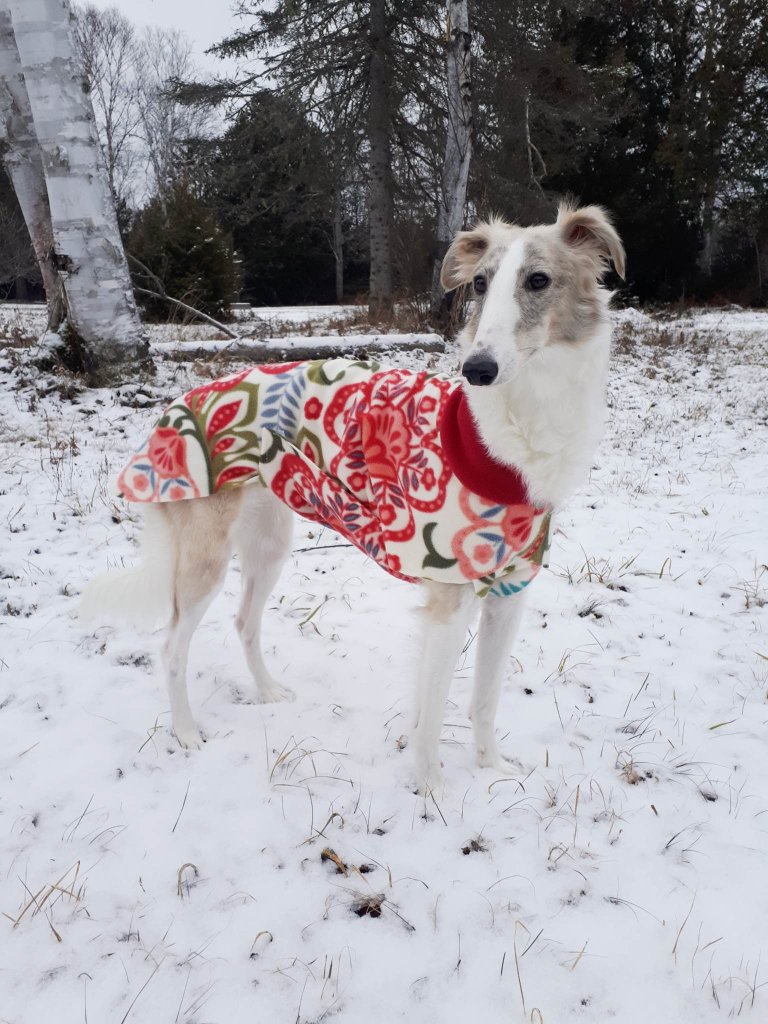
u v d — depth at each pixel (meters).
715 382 9.79
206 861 2.25
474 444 2.26
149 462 2.74
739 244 27.39
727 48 22.12
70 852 2.26
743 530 4.93
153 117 37.69
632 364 10.84
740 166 23.88
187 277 14.48
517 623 2.63
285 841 2.34
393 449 2.45
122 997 1.84
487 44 13.83
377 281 16.94
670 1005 1.87
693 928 2.08
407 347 9.36
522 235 2.36
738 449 6.80
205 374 7.57
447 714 3.09
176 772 2.62
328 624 3.69
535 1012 1.83
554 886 2.21
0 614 3.57
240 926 2.04
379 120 15.85
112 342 6.87
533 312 2.21
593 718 3.01
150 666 3.26
